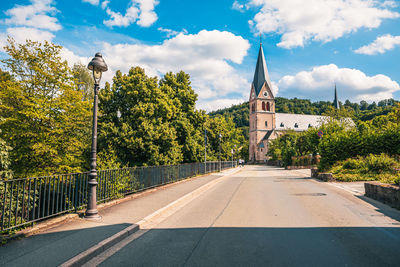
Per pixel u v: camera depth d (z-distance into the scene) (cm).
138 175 1195
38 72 1484
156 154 2031
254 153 10044
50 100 1473
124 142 1995
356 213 769
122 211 822
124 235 583
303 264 406
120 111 2247
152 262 434
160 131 2111
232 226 652
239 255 452
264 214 783
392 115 3897
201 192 1376
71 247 486
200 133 3191
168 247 508
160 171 1486
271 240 530
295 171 3547
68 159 1612
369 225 633
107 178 954
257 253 459
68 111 1530
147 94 2222
